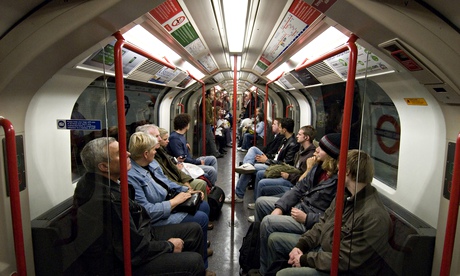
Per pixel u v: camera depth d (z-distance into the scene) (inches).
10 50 50.2
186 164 175.9
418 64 53.1
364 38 57.4
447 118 65.5
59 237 72.3
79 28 50.5
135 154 106.3
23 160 63.2
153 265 79.7
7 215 59.6
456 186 48.6
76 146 88.8
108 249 77.4
